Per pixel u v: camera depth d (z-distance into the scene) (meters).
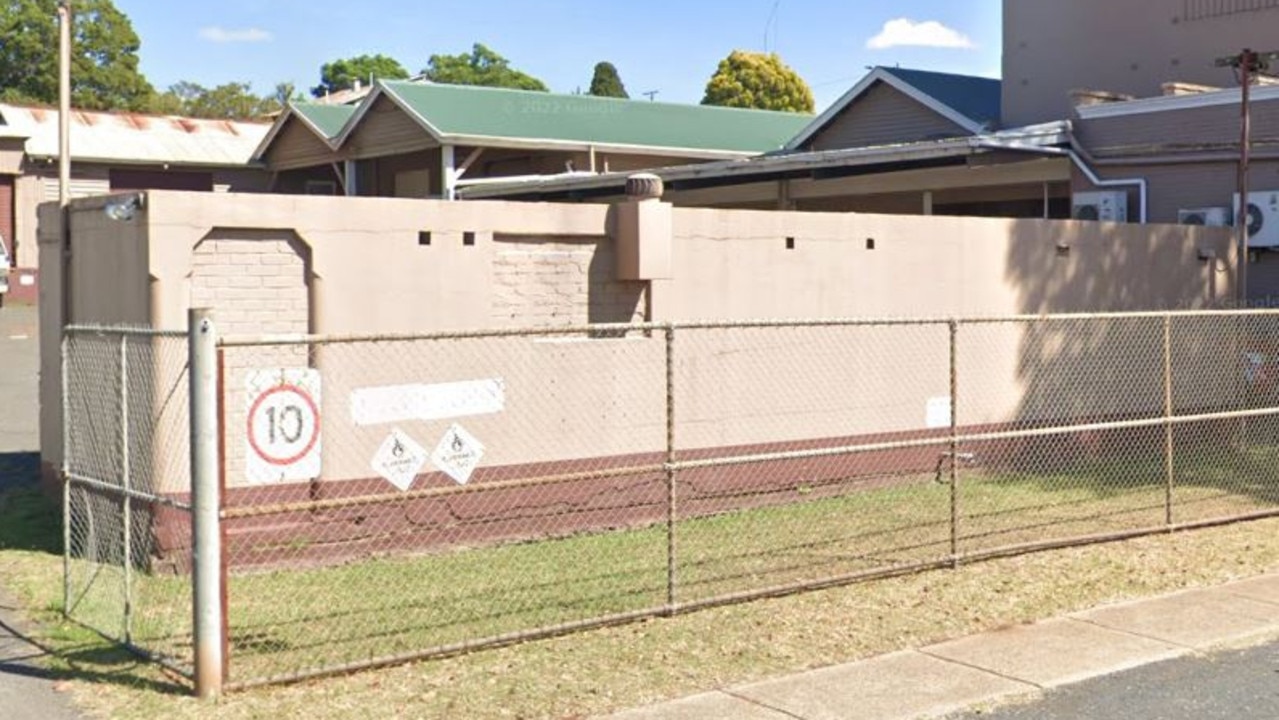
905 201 23.69
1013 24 26.05
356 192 34.19
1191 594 9.20
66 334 8.66
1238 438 15.87
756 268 12.27
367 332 10.24
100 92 63.00
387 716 6.64
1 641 8.05
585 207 11.39
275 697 6.94
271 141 36.88
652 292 11.66
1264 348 16.17
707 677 7.33
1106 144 18.27
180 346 9.66
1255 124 16.78
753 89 69.31
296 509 7.33
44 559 10.26
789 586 9.16
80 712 6.70
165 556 9.69
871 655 7.76
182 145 39.47
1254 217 16.56
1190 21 23.36
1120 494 13.05
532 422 11.00
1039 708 6.82
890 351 13.17
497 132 29.20
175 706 6.78
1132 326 15.32
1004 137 17.59
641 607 8.78
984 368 13.98
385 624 8.41
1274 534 11.18
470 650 7.79
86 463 10.88
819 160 19.02
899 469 13.34
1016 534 11.16
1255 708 6.79
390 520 10.36
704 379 11.92
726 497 12.11
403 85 31.39
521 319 11.11
